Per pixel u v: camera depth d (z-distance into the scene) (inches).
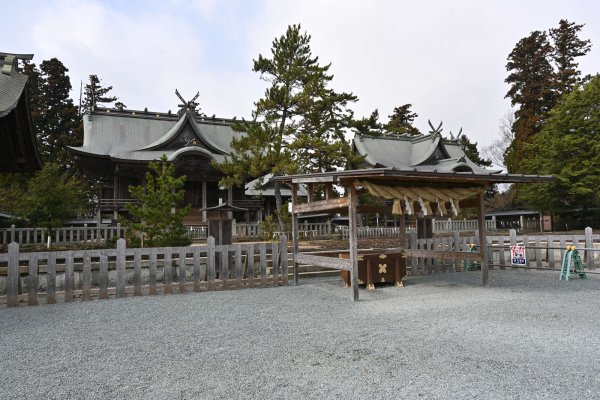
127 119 1274.6
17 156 507.8
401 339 196.2
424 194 325.7
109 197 1148.5
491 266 513.0
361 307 280.2
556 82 1366.9
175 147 1180.5
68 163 1470.2
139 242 441.4
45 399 132.6
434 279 423.5
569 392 132.0
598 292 322.3
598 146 911.7
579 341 188.9
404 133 1750.7
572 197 1003.3
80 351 185.0
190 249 353.1
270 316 253.0
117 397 133.2
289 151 694.5
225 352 180.2
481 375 147.8
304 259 385.7
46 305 299.3
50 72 1620.3
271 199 1312.7
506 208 1514.5
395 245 676.7
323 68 767.7
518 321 228.1
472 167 1334.9
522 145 1338.6
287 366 160.9
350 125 938.7
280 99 725.9
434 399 128.2
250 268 378.0
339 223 1413.6
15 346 194.5
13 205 856.3
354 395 132.2
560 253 526.6
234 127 732.7
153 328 225.9
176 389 138.9
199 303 298.4
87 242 613.9
